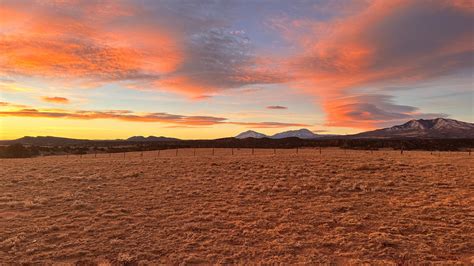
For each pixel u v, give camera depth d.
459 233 16.41
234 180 31.41
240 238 16.19
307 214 20.20
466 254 13.98
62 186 29.11
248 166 39.62
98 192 26.69
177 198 24.69
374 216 19.52
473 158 46.62
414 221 18.34
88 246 15.33
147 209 21.78
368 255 13.99
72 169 39.03
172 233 17.11
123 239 16.25
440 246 14.87
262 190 26.66
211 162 43.97
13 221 19.08
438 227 17.27
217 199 24.30
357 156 50.97
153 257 14.12
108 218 19.70
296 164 40.56
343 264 13.23
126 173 35.50
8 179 32.09
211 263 13.52
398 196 24.44
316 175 33.19
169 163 43.78
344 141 124.50
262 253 14.35
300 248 14.91
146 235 16.80
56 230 17.66
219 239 16.12
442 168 35.97
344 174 33.22
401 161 42.09
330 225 18.17
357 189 27.16
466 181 28.84
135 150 100.31
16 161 50.62
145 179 32.34
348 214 20.08
